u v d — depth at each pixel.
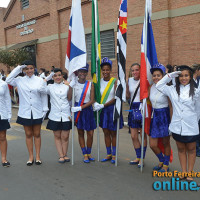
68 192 3.44
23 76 4.62
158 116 3.80
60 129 4.51
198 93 3.36
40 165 4.48
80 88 4.44
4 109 4.22
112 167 4.34
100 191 3.45
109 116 4.42
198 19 8.19
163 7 8.84
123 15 4.21
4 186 3.66
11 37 17.27
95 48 4.45
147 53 4.01
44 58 14.63
